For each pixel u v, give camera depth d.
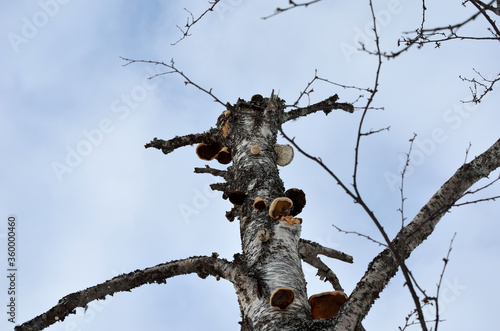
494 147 4.55
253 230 5.46
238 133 6.91
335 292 5.20
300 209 6.01
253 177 6.13
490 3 3.35
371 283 4.20
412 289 3.22
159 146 7.48
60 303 5.36
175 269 5.27
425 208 4.43
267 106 7.18
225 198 6.54
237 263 5.07
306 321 4.38
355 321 4.03
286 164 6.91
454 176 4.52
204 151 7.84
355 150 3.35
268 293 4.75
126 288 5.34
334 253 6.27
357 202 3.32
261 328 4.53
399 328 3.74
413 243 4.28
